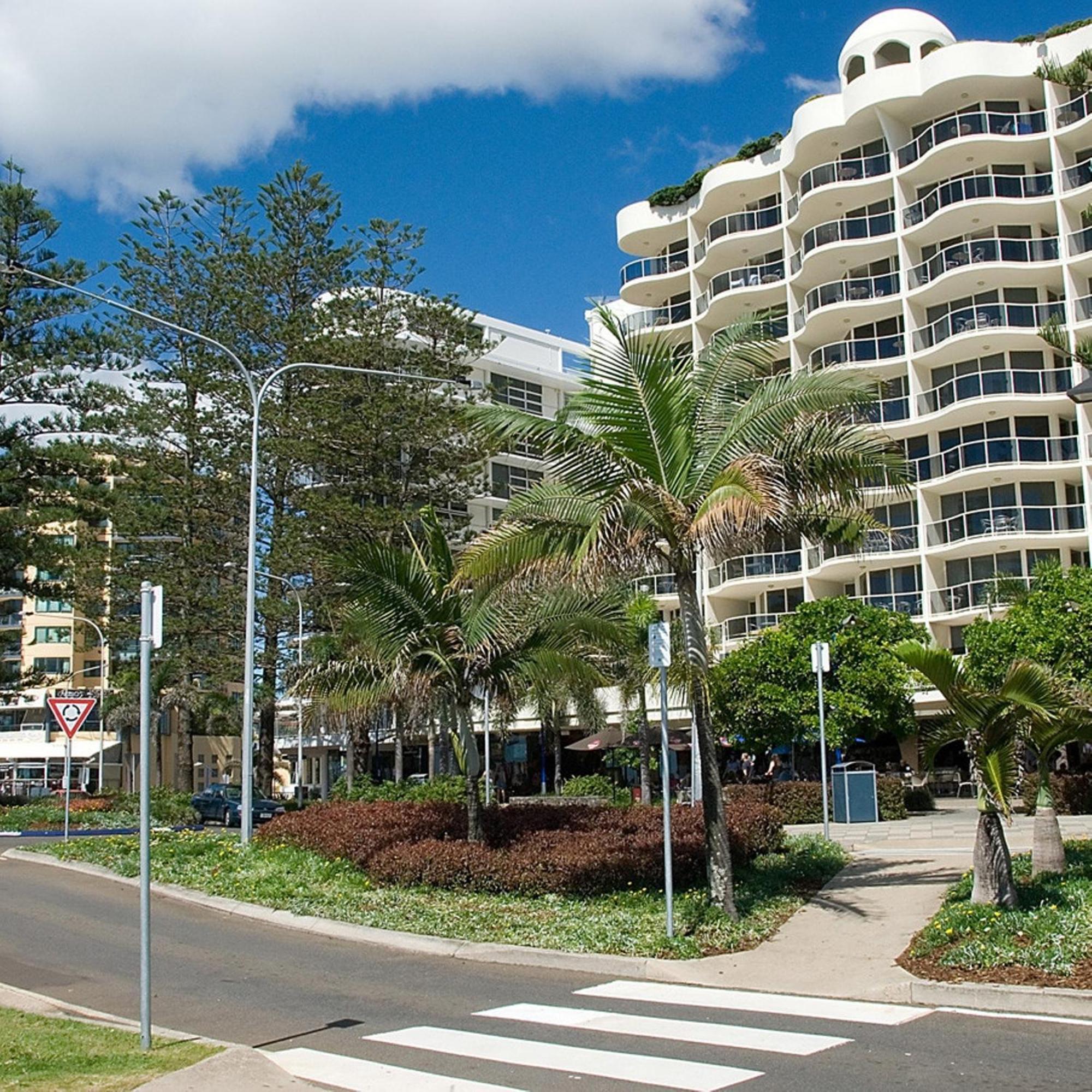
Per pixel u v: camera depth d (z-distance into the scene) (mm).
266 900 16047
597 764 56844
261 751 43938
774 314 47688
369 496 43406
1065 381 40719
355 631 17625
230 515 42312
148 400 42250
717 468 13836
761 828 17562
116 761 70000
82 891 18125
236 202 43844
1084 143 41938
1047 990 9391
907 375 44125
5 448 38688
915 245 44719
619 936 12508
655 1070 7820
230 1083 7387
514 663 17422
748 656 32625
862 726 32344
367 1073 7953
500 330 66125
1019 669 11875
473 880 15570
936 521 42656
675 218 53562
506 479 60031
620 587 17750
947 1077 7465
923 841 20906
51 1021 9188
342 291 44625
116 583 42125
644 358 13617
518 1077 7742
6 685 40469
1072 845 16156
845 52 48406
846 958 11531
